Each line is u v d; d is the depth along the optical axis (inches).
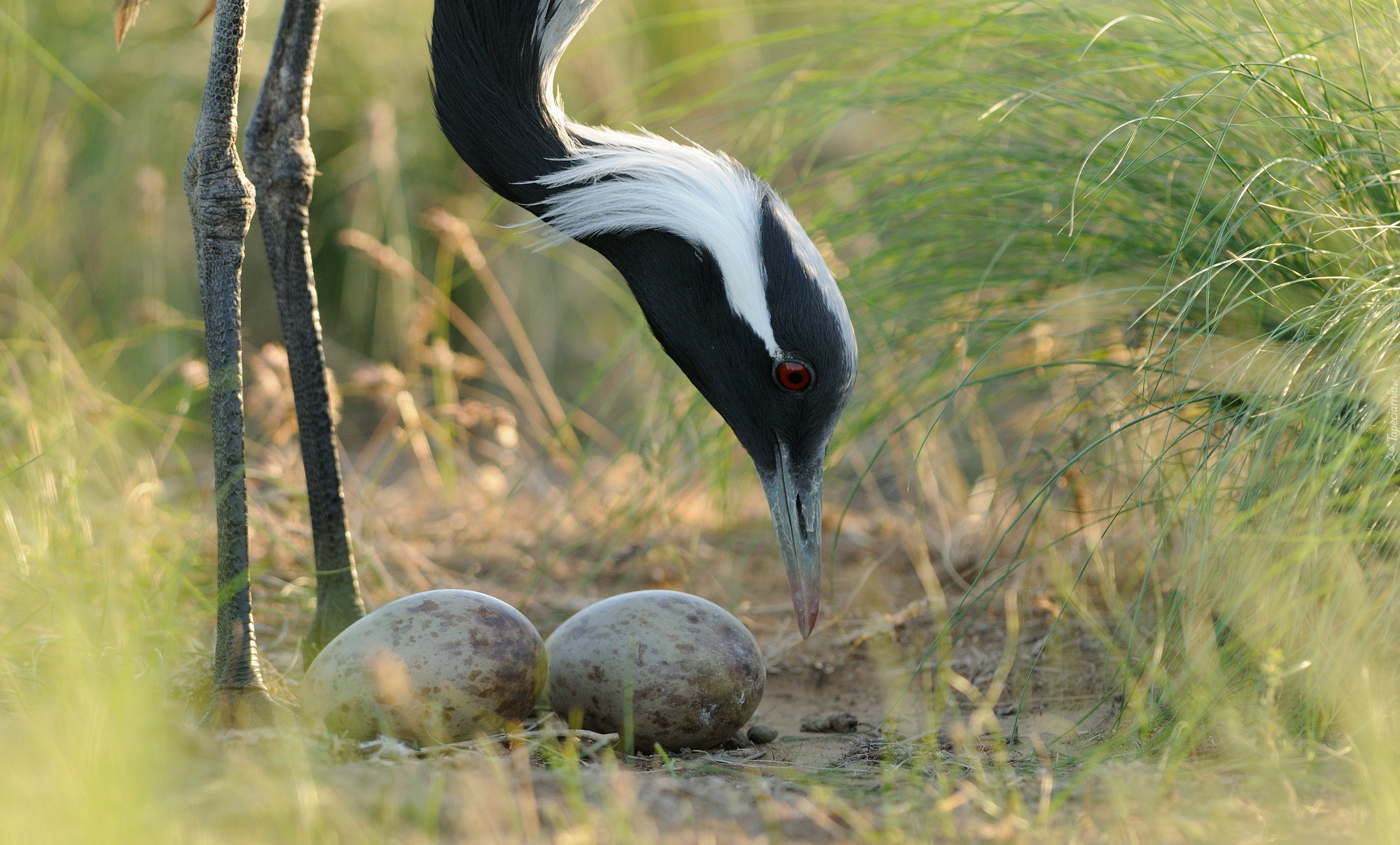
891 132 525.0
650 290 295.4
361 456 558.6
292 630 374.0
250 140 301.4
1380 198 307.7
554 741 260.5
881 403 390.6
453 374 566.6
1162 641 270.2
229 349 281.6
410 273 529.7
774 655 362.9
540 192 299.0
